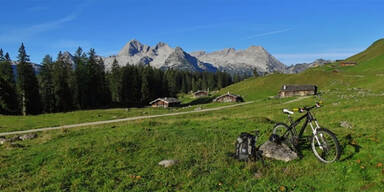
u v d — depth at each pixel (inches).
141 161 410.9
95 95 3796.8
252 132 566.9
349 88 3476.9
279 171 321.1
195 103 4685.0
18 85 2933.1
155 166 379.6
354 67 5831.7
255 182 299.7
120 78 4301.2
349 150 343.9
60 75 3312.0
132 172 363.6
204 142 503.2
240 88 5629.9
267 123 738.2
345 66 6294.3
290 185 282.2
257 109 2469.2
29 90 2997.0
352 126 598.9
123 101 4313.5
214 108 3216.0
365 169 289.4
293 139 370.3
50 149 547.2
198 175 333.1
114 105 4074.8
